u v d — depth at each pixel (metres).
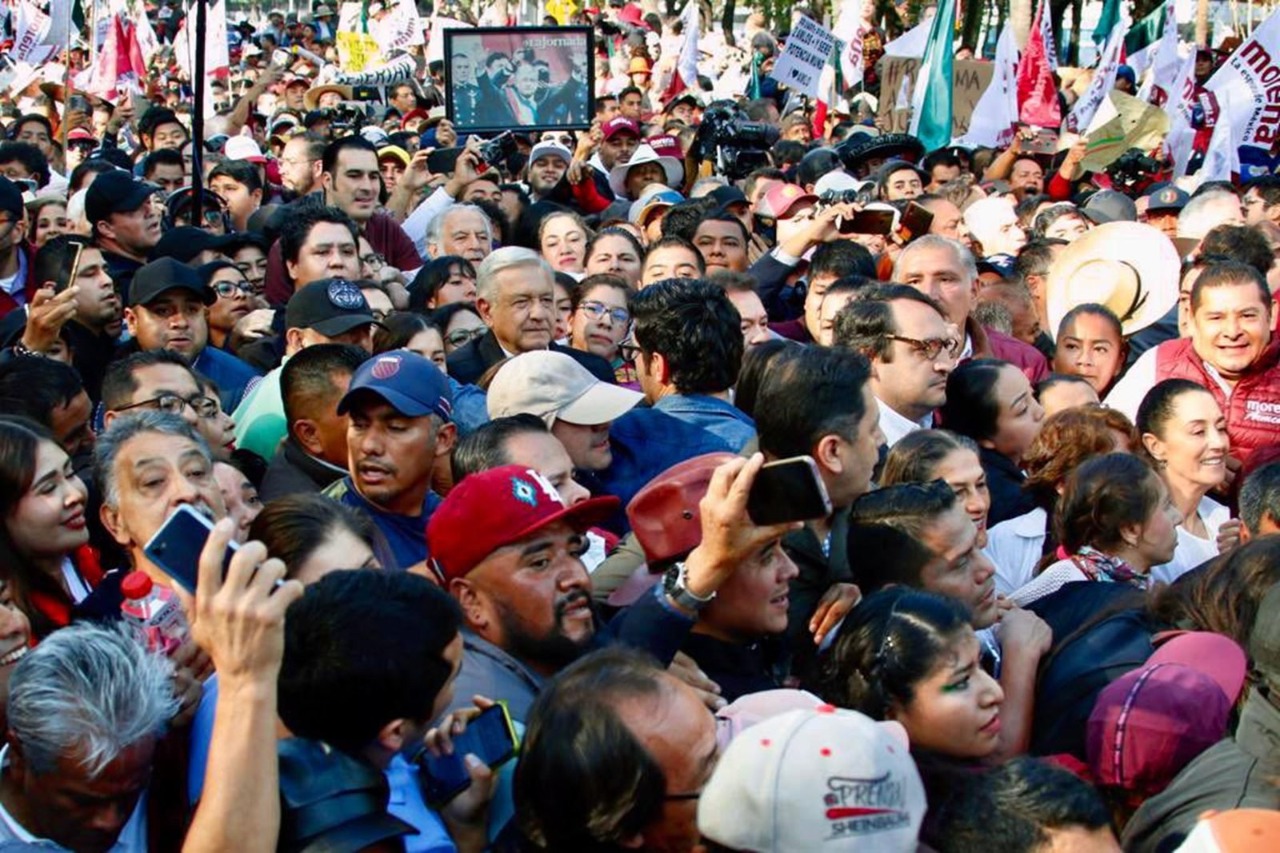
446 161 10.60
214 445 4.79
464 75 11.43
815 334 6.31
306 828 2.44
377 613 2.59
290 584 2.35
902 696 2.95
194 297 5.92
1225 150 11.80
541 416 4.51
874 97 19.64
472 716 2.79
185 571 2.48
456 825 2.72
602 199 10.47
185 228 7.04
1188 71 12.98
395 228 8.80
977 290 7.19
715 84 21.91
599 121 14.71
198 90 7.63
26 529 3.66
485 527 3.10
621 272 7.29
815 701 2.72
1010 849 2.44
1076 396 5.38
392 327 5.43
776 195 8.53
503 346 5.94
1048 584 3.98
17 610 3.17
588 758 2.39
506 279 5.85
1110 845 2.46
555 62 11.45
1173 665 3.13
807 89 13.02
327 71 18.95
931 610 2.99
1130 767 3.00
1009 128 12.99
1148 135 12.58
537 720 2.49
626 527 4.61
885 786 2.12
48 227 7.92
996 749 3.33
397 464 4.14
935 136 13.34
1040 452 4.71
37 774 2.49
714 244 7.43
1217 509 5.31
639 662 2.56
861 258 6.32
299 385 4.61
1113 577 3.97
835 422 3.77
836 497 3.83
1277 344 6.00
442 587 3.21
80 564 4.11
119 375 4.71
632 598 3.50
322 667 2.53
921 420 5.20
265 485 4.64
